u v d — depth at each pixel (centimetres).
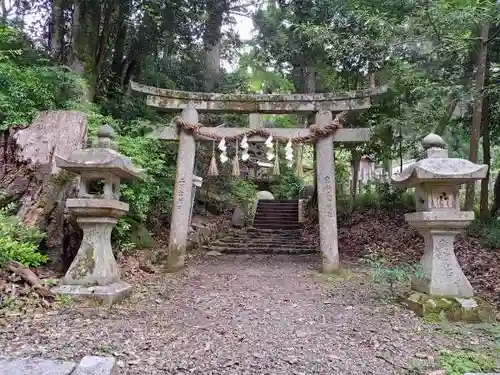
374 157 1027
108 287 369
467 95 579
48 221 448
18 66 623
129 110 817
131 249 577
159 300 409
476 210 797
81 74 749
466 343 297
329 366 259
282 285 507
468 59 656
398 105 820
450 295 353
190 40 887
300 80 1071
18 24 768
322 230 586
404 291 440
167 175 765
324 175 592
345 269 600
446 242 367
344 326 339
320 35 705
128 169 388
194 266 631
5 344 255
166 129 618
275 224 1188
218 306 399
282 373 247
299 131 601
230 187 1273
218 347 286
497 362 264
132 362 250
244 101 613
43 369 221
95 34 792
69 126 514
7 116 532
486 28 578
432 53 635
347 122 888
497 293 414
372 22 614
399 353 280
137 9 752
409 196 907
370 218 891
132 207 585
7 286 331
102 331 297
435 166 351
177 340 295
